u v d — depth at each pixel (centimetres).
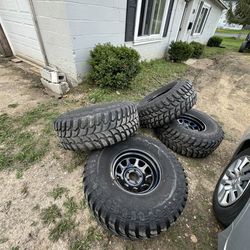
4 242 136
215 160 238
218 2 1084
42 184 179
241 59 936
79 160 208
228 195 153
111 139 160
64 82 345
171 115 218
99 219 130
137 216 123
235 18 2723
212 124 244
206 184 202
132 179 170
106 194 132
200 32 1148
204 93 471
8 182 179
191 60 841
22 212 155
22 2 378
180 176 159
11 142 228
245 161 152
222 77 618
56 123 181
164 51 746
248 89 528
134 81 443
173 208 133
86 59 374
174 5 624
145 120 235
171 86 257
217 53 1120
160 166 167
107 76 354
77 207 162
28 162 201
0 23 500
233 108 406
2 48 532
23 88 366
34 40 429
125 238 138
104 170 151
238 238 111
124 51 365
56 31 338
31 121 267
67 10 293
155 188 148
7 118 271
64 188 177
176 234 152
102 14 358
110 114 158
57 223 149
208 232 156
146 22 529
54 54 385
